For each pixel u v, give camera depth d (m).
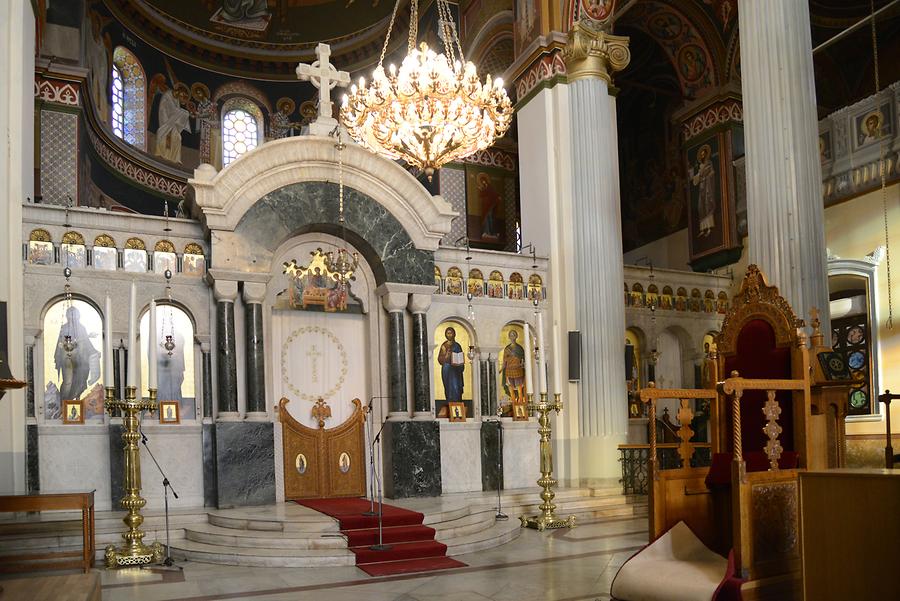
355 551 10.21
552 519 12.81
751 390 7.92
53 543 10.54
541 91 16.97
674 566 6.96
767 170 11.16
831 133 17.47
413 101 11.18
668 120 22.36
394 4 23.00
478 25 20.02
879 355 16.14
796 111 11.10
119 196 20.31
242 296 13.69
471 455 15.28
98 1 19.17
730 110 20.11
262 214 13.72
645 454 15.59
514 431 15.77
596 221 16.22
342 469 14.34
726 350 8.30
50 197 16.88
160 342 13.09
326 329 14.72
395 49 23.77
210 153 23.30
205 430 13.11
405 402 14.59
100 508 12.28
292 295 14.34
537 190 16.95
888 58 19.73
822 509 5.64
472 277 15.88
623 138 24.16
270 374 13.91
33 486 11.87
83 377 12.56
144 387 12.88
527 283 16.36
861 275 16.52
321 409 14.30
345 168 14.47
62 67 17.19
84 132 17.81
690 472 7.66
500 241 22.97
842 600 5.49
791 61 11.20
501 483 15.46
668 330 18.56
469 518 12.25
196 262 13.55
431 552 10.48
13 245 12.04
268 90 24.39
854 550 5.43
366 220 14.55
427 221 14.99
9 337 11.84
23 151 12.66
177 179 22.30
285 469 13.79
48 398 12.31
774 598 6.63
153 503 12.63
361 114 11.72
